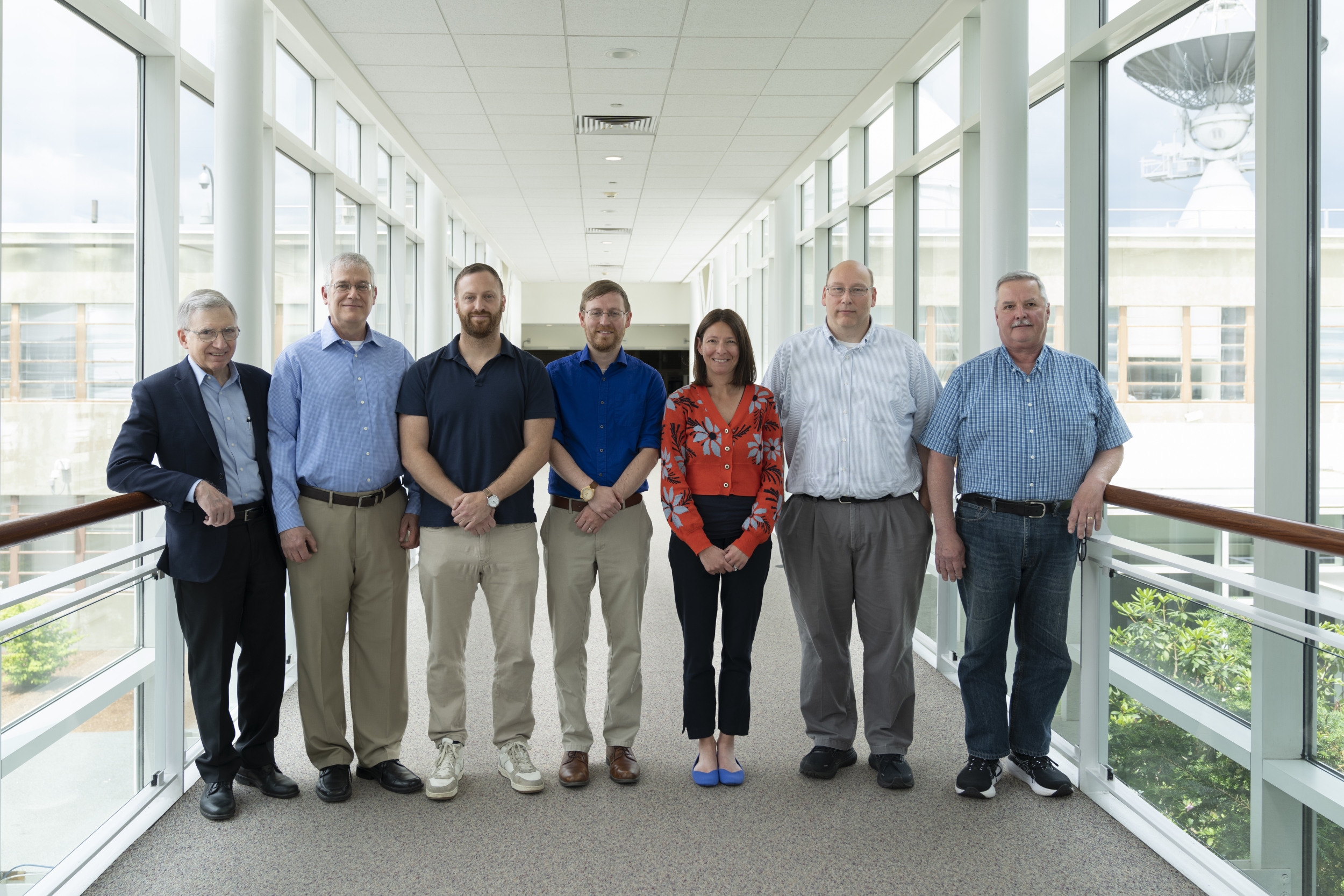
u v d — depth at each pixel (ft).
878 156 22.53
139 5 11.31
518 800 9.70
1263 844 7.61
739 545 9.53
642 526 10.21
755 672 14.46
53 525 7.25
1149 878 8.14
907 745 10.21
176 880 8.10
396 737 10.21
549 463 10.11
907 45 18.02
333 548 9.50
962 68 15.92
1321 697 7.22
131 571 9.13
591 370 10.17
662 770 10.50
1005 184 13.43
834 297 10.07
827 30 17.24
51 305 9.94
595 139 25.27
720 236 44.42
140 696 9.39
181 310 8.90
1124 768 9.38
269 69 15.97
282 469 9.38
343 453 9.49
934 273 18.47
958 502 9.94
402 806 9.56
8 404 9.36
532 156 27.09
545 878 8.14
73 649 8.28
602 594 10.20
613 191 32.68
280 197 17.80
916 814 9.38
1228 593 9.69
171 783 9.72
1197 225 10.69
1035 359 9.40
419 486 10.09
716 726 10.09
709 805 9.59
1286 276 8.94
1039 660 9.73
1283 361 8.99
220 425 9.08
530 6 16.12
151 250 11.57
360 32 17.24
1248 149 9.87
